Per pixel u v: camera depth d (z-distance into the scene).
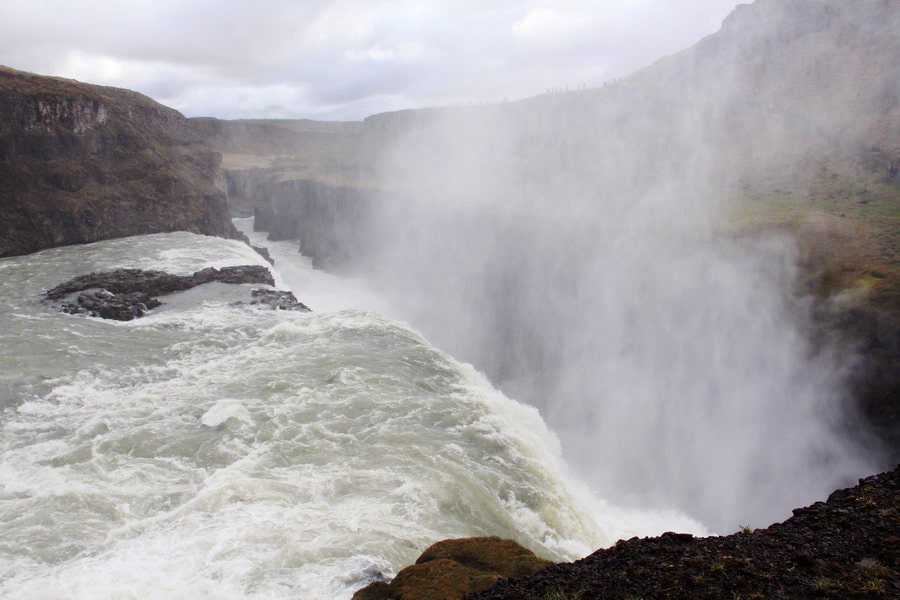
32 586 13.95
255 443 21.81
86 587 13.86
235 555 14.95
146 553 15.20
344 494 18.36
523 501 20.48
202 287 45.16
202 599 13.27
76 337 33.97
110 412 24.42
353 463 20.45
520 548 13.77
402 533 16.08
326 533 15.90
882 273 39.91
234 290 44.22
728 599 9.22
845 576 9.49
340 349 31.78
